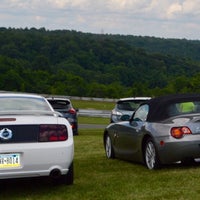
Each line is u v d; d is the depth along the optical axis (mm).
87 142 16594
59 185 8547
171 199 7125
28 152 7609
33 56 104562
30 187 8539
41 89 76438
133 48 107312
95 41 108562
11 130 7645
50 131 7812
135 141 10414
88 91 76438
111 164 10922
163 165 9867
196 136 9219
